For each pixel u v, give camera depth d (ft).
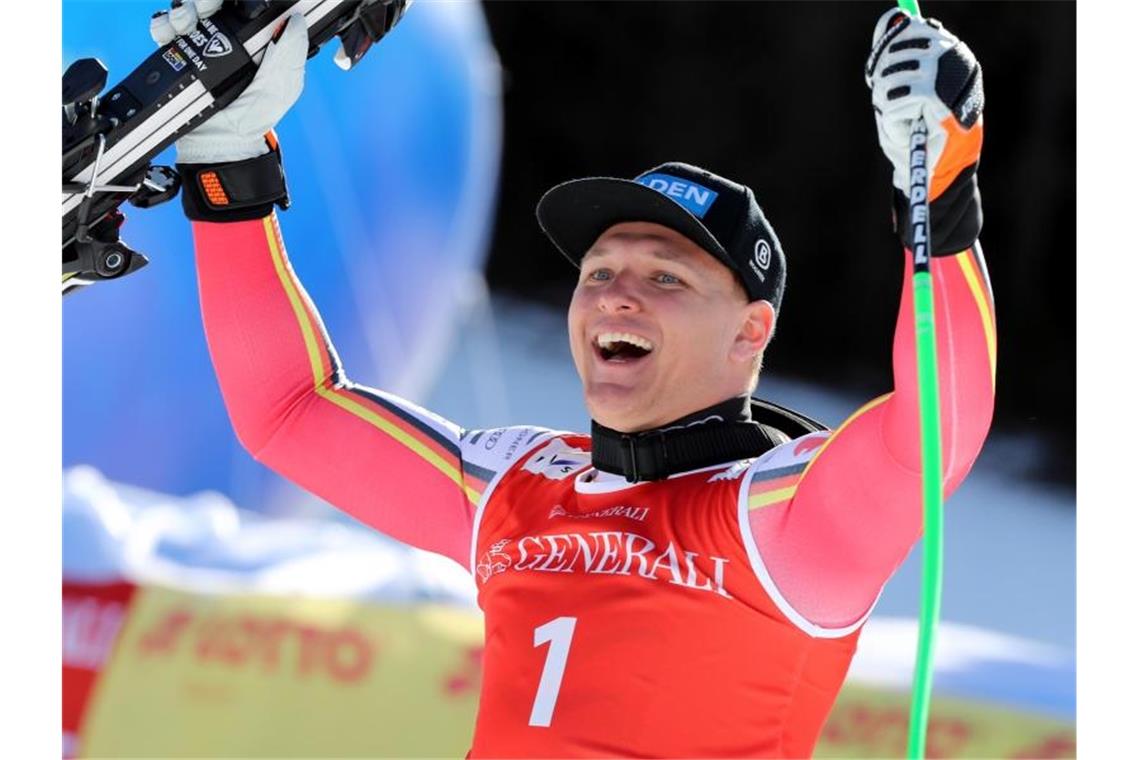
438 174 67.41
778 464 25.44
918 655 21.33
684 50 97.45
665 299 27.40
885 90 22.16
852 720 46.65
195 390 62.49
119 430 61.62
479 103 70.08
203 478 62.64
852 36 94.58
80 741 45.60
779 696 25.35
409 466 29.81
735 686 25.07
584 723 24.94
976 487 82.28
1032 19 88.07
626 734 24.75
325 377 30.55
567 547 26.76
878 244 94.79
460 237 70.79
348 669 46.65
